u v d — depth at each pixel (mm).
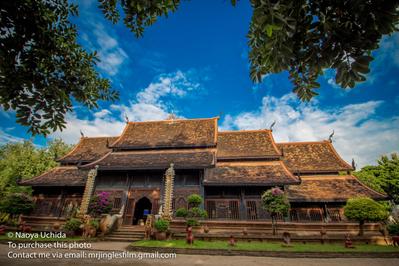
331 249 9969
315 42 2695
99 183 16844
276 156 17953
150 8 4035
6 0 3768
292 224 13266
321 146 21656
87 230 13039
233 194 15719
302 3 2471
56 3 4750
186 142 19016
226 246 10406
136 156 18078
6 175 24219
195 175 15969
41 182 17703
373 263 8281
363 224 13211
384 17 2260
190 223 12031
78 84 4832
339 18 2527
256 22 2043
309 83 3318
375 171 28500
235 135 22516
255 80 3334
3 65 3926
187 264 7637
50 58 4359
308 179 18094
